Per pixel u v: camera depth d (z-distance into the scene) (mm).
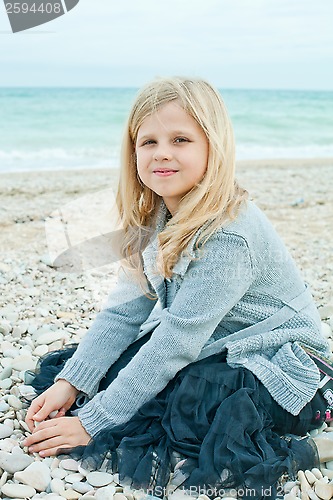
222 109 2338
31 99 21922
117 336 2572
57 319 3539
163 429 2240
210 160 2279
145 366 2262
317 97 28156
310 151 13164
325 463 2279
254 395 2232
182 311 2262
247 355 2381
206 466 2055
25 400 2584
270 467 2027
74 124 17453
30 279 4141
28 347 3139
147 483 2047
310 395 2297
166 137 2266
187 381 2266
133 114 2373
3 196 6652
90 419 2299
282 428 2314
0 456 2184
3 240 5086
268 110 22922
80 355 2525
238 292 2305
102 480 2096
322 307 3730
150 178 2334
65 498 2008
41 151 11984
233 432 2115
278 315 2430
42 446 2244
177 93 2273
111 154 11523
